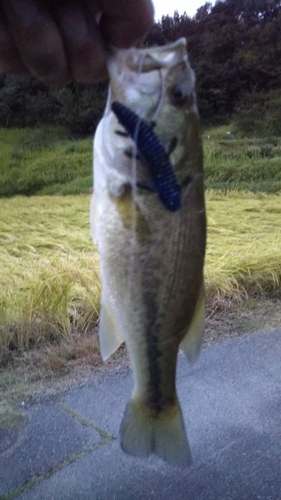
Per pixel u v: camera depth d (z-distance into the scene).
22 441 0.73
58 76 0.29
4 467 0.68
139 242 0.29
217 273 1.29
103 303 0.31
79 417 0.79
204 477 0.67
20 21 0.26
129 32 0.29
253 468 0.68
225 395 0.85
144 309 0.30
